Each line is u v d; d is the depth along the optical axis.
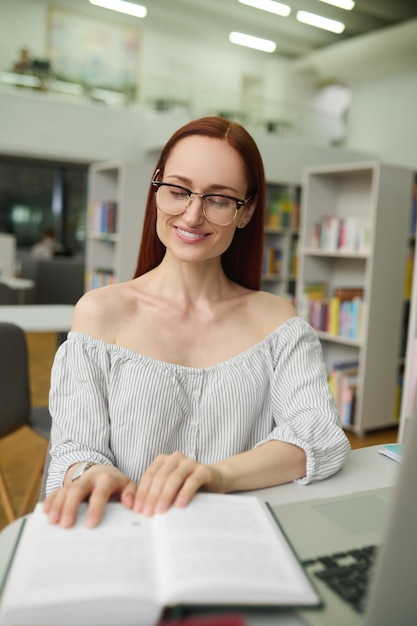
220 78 12.73
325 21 11.86
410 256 4.37
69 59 8.94
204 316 1.25
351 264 4.66
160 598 0.61
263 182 1.28
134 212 6.11
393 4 11.21
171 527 0.75
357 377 4.37
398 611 0.54
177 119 8.45
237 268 1.42
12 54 8.32
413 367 2.31
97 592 0.60
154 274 1.29
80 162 9.03
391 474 1.11
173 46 12.16
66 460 1.04
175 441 1.16
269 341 1.27
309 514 0.88
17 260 9.73
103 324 1.20
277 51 13.44
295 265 7.02
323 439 1.09
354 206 4.64
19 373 2.21
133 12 11.14
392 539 0.52
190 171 1.14
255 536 0.75
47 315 3.50
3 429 2.22
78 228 11.00
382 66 12.08
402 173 4.20
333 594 0.67
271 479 1.01
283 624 0.62
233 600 0.62
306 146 9.36
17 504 2.71
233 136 1.17
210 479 0.90
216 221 1.16
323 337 4.52
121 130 8.98
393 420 4.41
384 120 12.35
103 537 0.72
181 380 1.17
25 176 10.52
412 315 2.71
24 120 8.20
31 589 0.61
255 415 1.23
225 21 12.01
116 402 1.15
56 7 10.76
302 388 1.22
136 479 1.13
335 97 14.41
